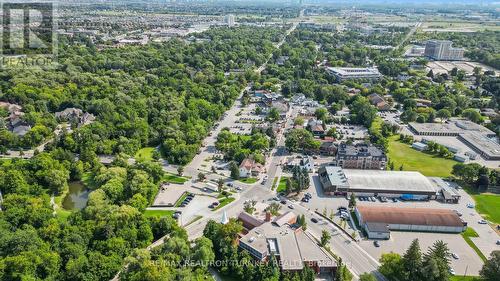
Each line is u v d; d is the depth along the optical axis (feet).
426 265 547.49
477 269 606.55
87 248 593.42
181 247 581.53
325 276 582.76
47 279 526.57
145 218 653.30
